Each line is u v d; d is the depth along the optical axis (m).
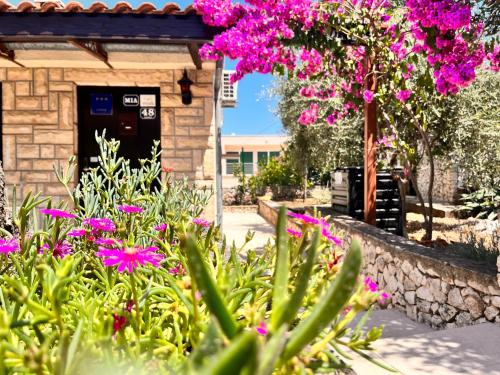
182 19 5.77
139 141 7.80
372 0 6.25
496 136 7.85
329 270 1.45
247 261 1.88
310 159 12.10
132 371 1.05
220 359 0.52
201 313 1.42
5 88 7.27
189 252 0.80
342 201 8.62
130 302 1.33
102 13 5.62
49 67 7.28
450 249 5.41
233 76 6.31
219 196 8.73
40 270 1.07
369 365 2.65
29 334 1.40
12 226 3.21
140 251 1.24
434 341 3.10
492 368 2.64
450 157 8.84
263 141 32.66
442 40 5.22
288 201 19.00
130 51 6.33
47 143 7.33
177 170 7.45
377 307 5.55
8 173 7.30
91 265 1.97
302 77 7.35
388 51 6.44
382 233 6.04
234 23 5.98
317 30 6.27
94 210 2.46
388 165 8.02
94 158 7.79
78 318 1.36
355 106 7.57
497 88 8.20
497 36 5.39
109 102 7.76
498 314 3.36
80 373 0.84
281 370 0.97
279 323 0.93
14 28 5.56
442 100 7.42
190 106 7.44
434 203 13.26
